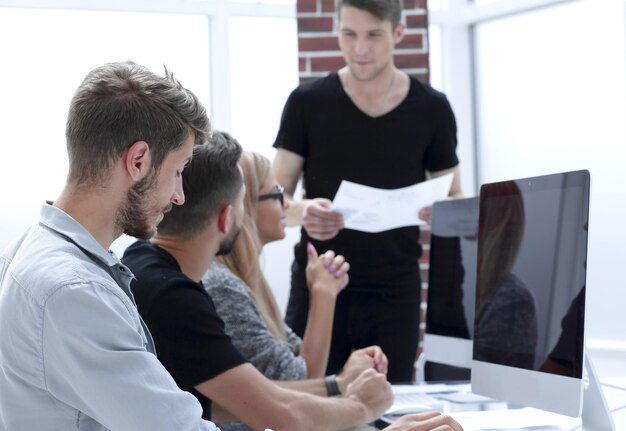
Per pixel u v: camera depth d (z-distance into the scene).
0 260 1.22
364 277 3.02
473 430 1.60
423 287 3.81
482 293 1.84
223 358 1.62
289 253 3.94
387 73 3.04
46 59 3.65
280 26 3.98
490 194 1.86
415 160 3.08
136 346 1.11
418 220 2.74
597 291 3.82
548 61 3.97
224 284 1.95
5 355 1.12
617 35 3.74
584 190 1.54
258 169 2.24
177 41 3.87
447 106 3.11
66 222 1.17
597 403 1.56
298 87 3.12
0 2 3.57
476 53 4.23
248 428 1.82
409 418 1.43
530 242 1.69
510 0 4.00
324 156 3.07
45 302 1.08
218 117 3.90
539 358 1.62
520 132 4.09
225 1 3.88
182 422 1.12
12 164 3.62
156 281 1.64
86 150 1.17
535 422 1.67
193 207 1.72
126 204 1.19
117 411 1.08
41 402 1.11
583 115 3.87
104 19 3.74
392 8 3.01
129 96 1.18
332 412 1.71
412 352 3.06
